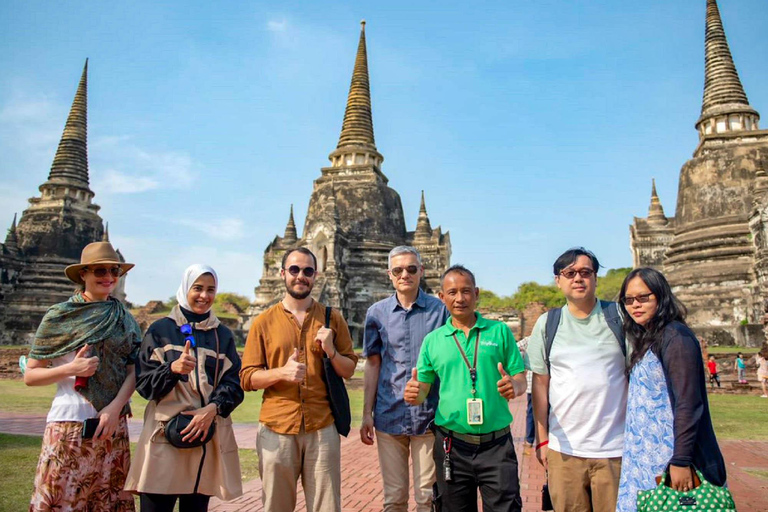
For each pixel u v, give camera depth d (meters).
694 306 32.06
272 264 47.59
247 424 15.41
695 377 4.24
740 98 37.00
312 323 5.85
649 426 4.39
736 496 8.09
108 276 5.80
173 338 5.55
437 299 6.34
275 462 5.38
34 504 5.18
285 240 48.91
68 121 47.88
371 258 41.06
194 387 5.44
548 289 86.00
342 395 5.69
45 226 44.72
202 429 5.24
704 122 37.69
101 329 5.55
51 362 5.54
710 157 35.84
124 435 5.72
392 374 5.96
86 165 47.88
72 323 5.51
